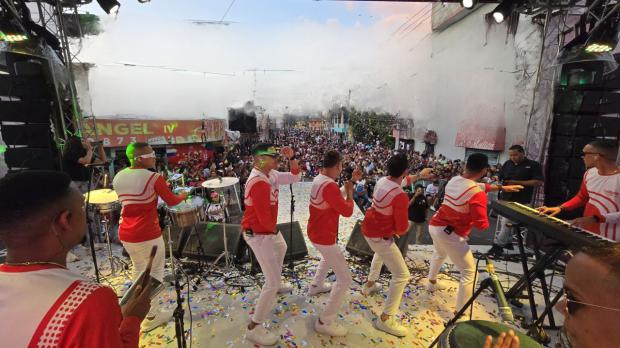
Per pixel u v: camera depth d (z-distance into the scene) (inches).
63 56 174.7
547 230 98.2
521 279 117.3
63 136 174.6
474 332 58.4
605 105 170.6
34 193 31.9
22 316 28.0
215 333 104.3
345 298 127.0
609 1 156.6
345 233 209.5
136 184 95.3
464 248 106.8
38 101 162.7
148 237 99.3
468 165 105.6
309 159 584.1
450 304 124.2
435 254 128.1
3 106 159.2
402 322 112.1
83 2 186.2
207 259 152.9
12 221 31.1
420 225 191.3
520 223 111.1
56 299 29.2
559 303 30.0
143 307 41.9
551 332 105.6
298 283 138.3
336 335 103.0
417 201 187.9
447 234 107.5
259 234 97.0
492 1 188.4
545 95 192.5
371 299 126.6
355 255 165.2
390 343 100.8
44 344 27.7
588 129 174.9
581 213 170.1
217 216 203.2
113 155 484.4
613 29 151.8
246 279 140.3
